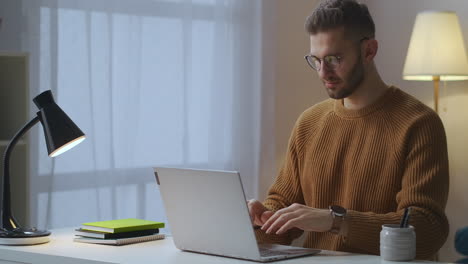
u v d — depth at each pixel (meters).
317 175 2.30
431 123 2.16
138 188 3.49
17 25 3.16
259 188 3.96
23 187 3.02
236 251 1.85
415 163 2.12
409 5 4.15
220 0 3.76
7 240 2.08
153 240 2.17
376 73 2.26
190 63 3.64
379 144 2.20
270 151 4.00
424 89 4.11
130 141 3.45
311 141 2.37
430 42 3.61
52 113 2.15
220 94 3.78
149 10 3.49
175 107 3.60
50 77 3.19
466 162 3.98
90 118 3.30
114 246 2.06
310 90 4.25
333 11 2.12
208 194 1.86
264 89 3.97
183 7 3.61
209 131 3.75
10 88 3.02
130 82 3.44
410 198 2.05
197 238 1.93
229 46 3.81
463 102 3.99
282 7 4.07
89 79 3.29
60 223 3.25
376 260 1.82
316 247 2.29
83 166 3.30
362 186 2.20
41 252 1.97
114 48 3.40
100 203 3.35
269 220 1.94
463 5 3.95
